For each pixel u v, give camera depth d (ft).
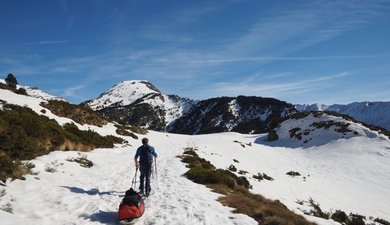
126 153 103.35
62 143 70.64
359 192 116.16
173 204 39.60
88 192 41.65
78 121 149.89
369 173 147.84
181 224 32.17
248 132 561.43
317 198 97.55
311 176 140.46
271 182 109.60
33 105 121.49
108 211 35.22
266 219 35.58
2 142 49.24
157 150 142.92
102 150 95.40
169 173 67.92
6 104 96.07
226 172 77.71
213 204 40.88
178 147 166.81
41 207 32.83
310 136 236.02
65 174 49.08
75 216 32.04
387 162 165.27
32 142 57.26
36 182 40.34
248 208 40.60
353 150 190.49
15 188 36.55
